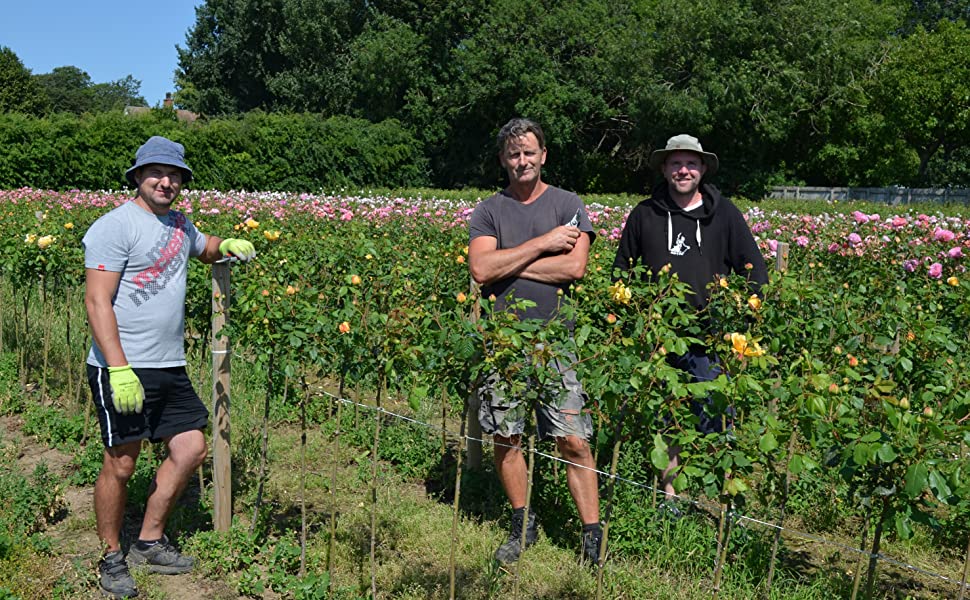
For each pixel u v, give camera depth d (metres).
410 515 4.35
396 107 42.97
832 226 8.94
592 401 3.08
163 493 3.62
